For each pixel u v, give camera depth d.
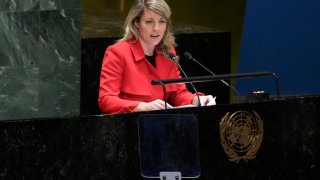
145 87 11.73
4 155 9.22
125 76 11.71
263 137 10.70
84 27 17.62
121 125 9.84
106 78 11.62
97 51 16.05
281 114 10.80
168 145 10.12
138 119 9.94
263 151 10.72
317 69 19.00
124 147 9.89
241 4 20.80
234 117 10.44
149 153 10.03
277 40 19.02
